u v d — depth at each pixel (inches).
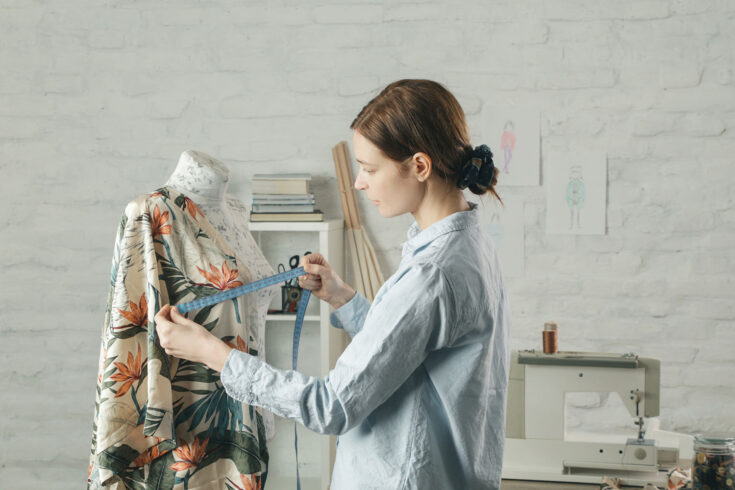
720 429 123.2
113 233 131.1
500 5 123.1
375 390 51.3
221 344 55.9
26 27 129.6
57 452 134.3
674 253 123.0
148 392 69.9
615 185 123.3
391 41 125.3
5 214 132.0
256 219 117.6
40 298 132.7
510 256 126.0
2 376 134.0
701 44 120.0
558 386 85.8
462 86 124.6
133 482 73.6
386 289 54.0
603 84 122.2
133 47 128.9
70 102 130.0
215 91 128.6
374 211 128.6
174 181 82.7
